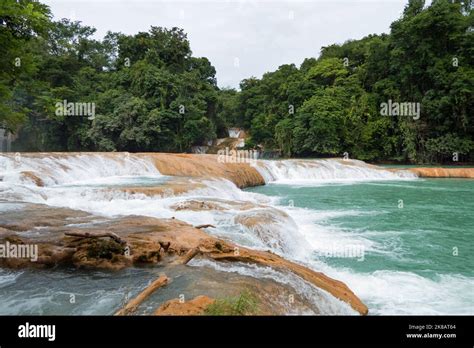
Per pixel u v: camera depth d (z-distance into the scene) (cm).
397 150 3994
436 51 3856
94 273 595
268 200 1673
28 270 607
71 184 1578
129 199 1272
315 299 556
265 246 866
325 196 1836
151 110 4184
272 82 5572
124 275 584
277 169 2647
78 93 4184
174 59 5291
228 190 1750
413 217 1330
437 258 887
